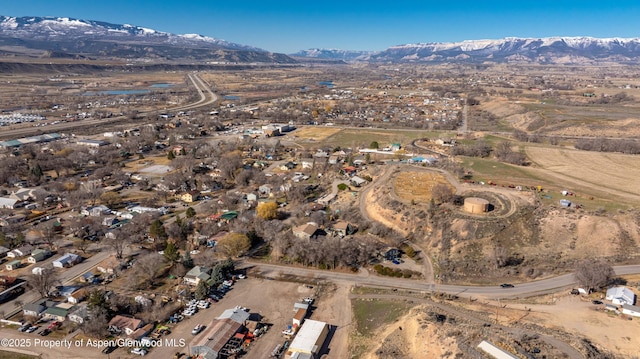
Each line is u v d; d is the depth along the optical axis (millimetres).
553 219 114562
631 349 65750
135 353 76688
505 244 109562
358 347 77000
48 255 112625
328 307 91438
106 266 105938
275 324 86000
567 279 95625
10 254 111438
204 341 77375
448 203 128875
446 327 69500
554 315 78312
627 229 108250
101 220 131875
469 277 100438
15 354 76062
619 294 83375
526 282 96125
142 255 113125
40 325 84875
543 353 61594
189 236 124688
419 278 101750
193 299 94500
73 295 92250
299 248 111125
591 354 61719
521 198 128000
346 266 109062
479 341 64250
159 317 87438
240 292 98000
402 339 72500
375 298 92750
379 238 122750
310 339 77500
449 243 113500
